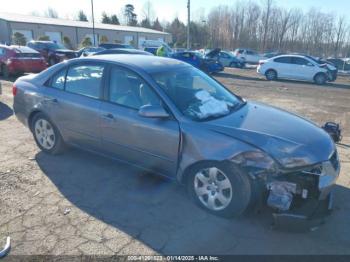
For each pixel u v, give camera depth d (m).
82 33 48.03
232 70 24.28
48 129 4.66
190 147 3.25
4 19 39.81
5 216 3.22
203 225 3.15
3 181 3.94
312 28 61.72
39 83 4.64
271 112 3.85
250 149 2.96
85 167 4.37
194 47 64.69
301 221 2.84
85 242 2.87
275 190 2.96
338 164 3.31
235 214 3.14
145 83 3.62
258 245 2.89
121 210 3.38
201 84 4.05
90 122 4.03
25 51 13.98
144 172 4.24
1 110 7.60
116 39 52.94
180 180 3.48
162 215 3.30
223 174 3.12
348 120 7.73
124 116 3.68
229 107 3.81
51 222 3.14
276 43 64.69
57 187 3.83
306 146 3.06
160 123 3.42
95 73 4.05
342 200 3.66
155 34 60.69
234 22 68.75
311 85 15.96
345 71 25.67
